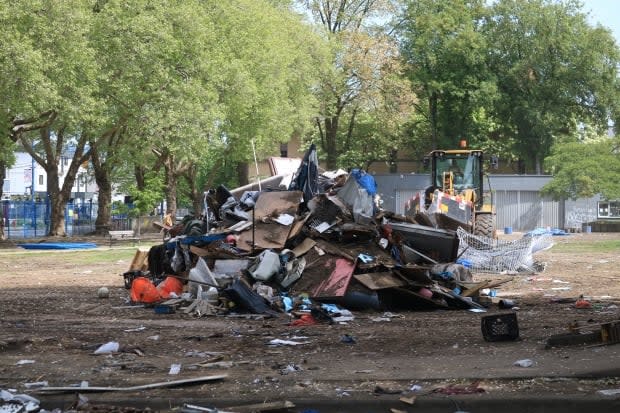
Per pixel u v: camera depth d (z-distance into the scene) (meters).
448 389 8.12
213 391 8.33
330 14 67.81
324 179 20.67
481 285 16.25
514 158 76.94
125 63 38.78
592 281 20.41
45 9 34.38
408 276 15.59
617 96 74.38
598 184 59.03
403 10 74.38
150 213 56.56
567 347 10.09
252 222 17.27
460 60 73.94
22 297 17.80
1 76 32.88
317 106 61.62
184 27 41.75
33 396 8.21
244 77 45.50
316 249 16.20
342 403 7.80
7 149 40.69
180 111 41.16
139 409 7.79
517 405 7.67
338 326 12.99
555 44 74.75
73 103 36.44
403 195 66.12
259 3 51.59
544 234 29.53
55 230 49.03
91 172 69.00
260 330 12.60
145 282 16.14
